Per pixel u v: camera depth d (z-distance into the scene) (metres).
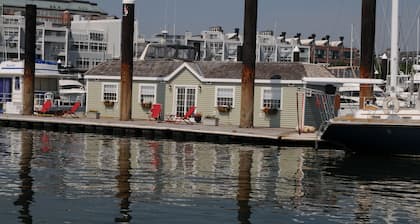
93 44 153.50
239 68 44.91
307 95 40.25
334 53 194.38
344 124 28.31
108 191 18.97
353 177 23.19
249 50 39.44
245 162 26.44
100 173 22.41
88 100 48.75
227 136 35.00
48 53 146.50
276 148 32.03
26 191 18.62
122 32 43.56
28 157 26.52
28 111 48.34
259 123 43.25
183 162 26.05
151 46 63.94
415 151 27.91
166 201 17.73
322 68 45.66
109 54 155.75
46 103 48.59
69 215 15.84
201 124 42.38
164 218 15.76
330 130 28.86
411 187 21.31
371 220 16.33
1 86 51.69
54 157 26.72
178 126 38.53
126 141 34.88
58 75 54.41
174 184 20.52
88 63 152.88
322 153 30.08
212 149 31.27
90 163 25.06
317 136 30.62
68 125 41.06
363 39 40.16
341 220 16.22
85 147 31.17
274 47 173.75
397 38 32.03
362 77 40.25
